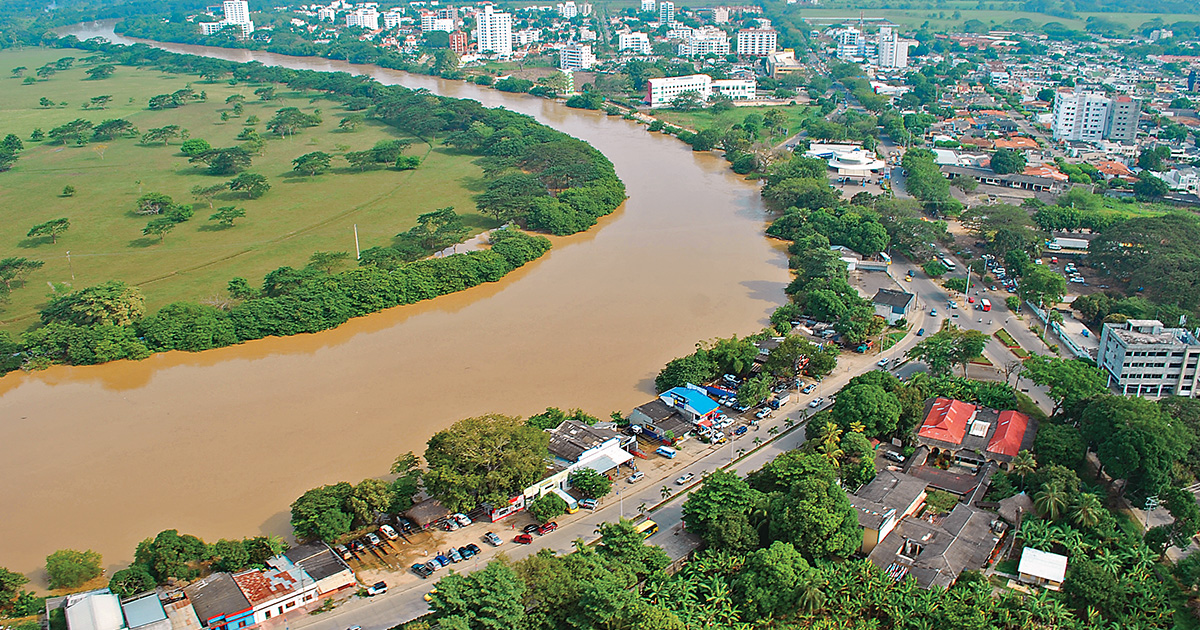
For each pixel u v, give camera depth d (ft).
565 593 565.12
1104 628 565.94
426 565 627.05
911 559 625.00
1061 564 613.11
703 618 564.71
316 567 616.39
